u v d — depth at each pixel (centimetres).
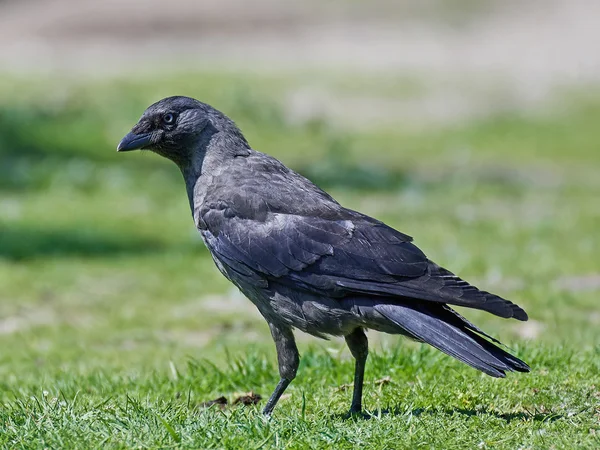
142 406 745
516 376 825
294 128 2802
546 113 3186
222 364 1009
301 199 767
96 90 2989
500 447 653
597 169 2592
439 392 783
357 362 764
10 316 1312
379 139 2880
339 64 3803
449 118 3145
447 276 696
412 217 1931
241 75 3488
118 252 1655
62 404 759
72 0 4647
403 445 656
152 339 1191
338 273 722
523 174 2508
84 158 2347
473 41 4169
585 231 1800
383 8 4578
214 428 681
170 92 3005
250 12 4522
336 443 659
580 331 1086
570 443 650
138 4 4578
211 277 1487
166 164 2391
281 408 780
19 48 4050
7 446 662
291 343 768
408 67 3778
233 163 803
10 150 2319
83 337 1204
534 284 1349
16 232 1745
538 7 4519
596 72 3678
